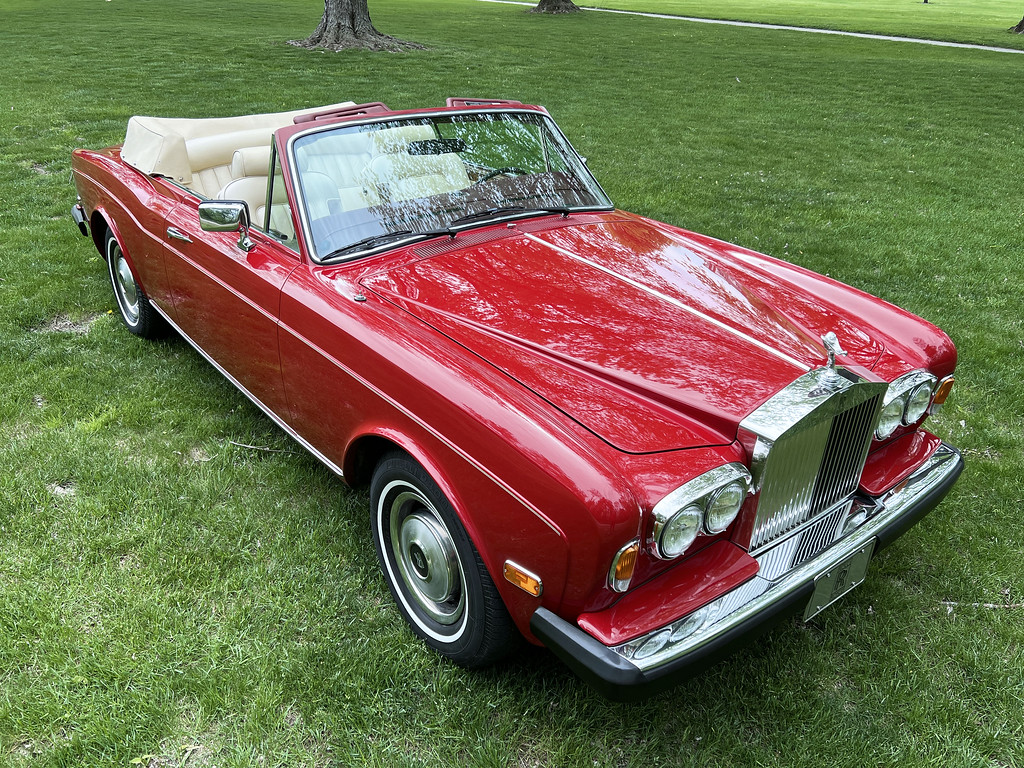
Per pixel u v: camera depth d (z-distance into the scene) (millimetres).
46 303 5137
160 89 13000
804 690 2570
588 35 24766
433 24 26516
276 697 2422
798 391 2309
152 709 2371
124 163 4598
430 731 2367
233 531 3150
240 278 3262
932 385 2758
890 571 3145
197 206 3729
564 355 2480
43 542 3041
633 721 2438
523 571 2152
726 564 2229
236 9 28984
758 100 15148
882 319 3109
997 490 3676
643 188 8797
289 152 3076
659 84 16297
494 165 3551
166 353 4648
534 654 2666
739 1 51562
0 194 7469
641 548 2037
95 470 3465
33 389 4156
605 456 2072
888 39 27906
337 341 2732
